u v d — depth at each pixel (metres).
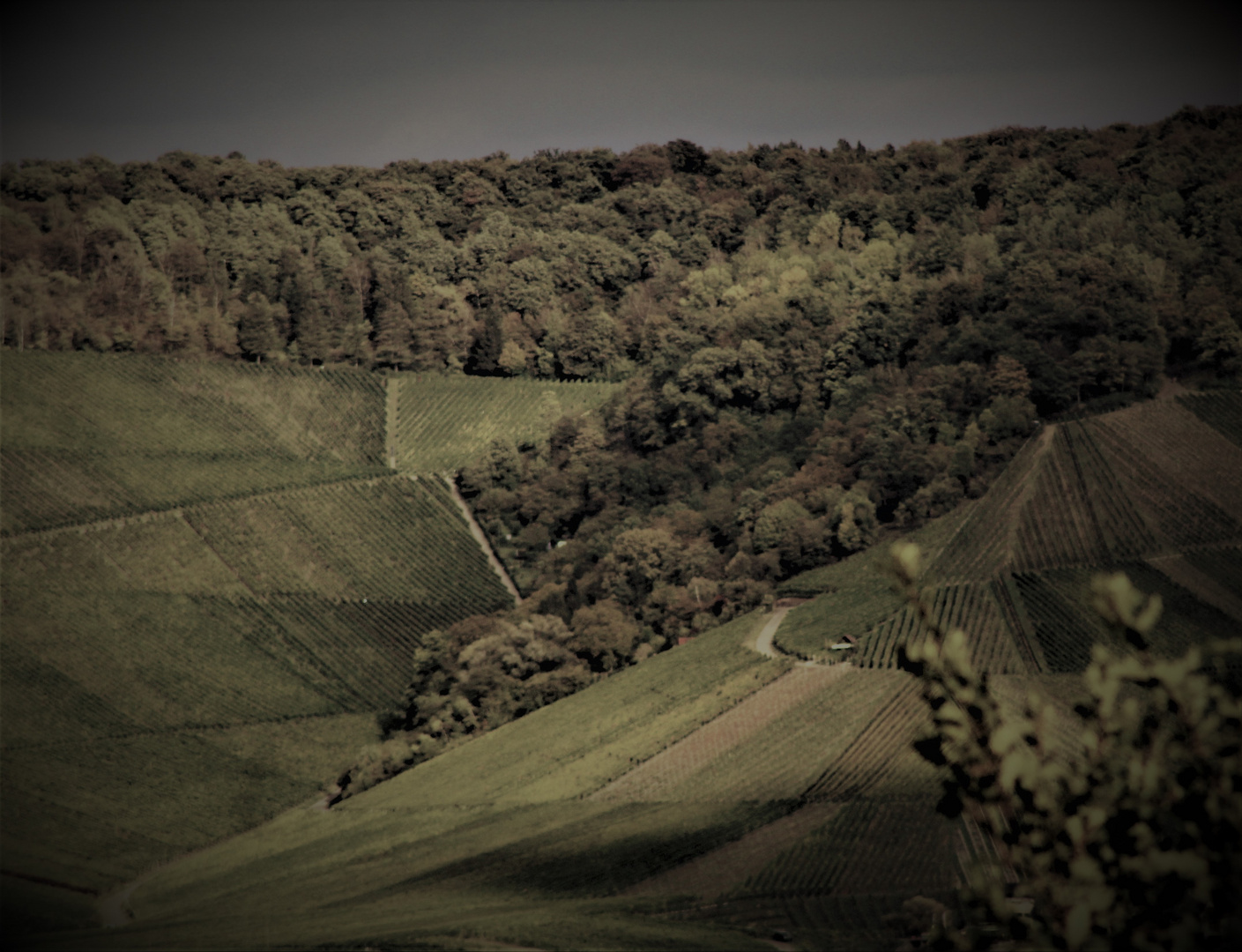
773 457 144.25
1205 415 123.62
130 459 142.88
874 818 68.75
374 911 70.12
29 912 81.31
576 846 76.00
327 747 114.81
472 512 152.50
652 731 94.56
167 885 88.31
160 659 121.19
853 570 114.31
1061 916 10.54
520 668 112.75
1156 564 101.44
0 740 106.50
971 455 122.12
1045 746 10.93
